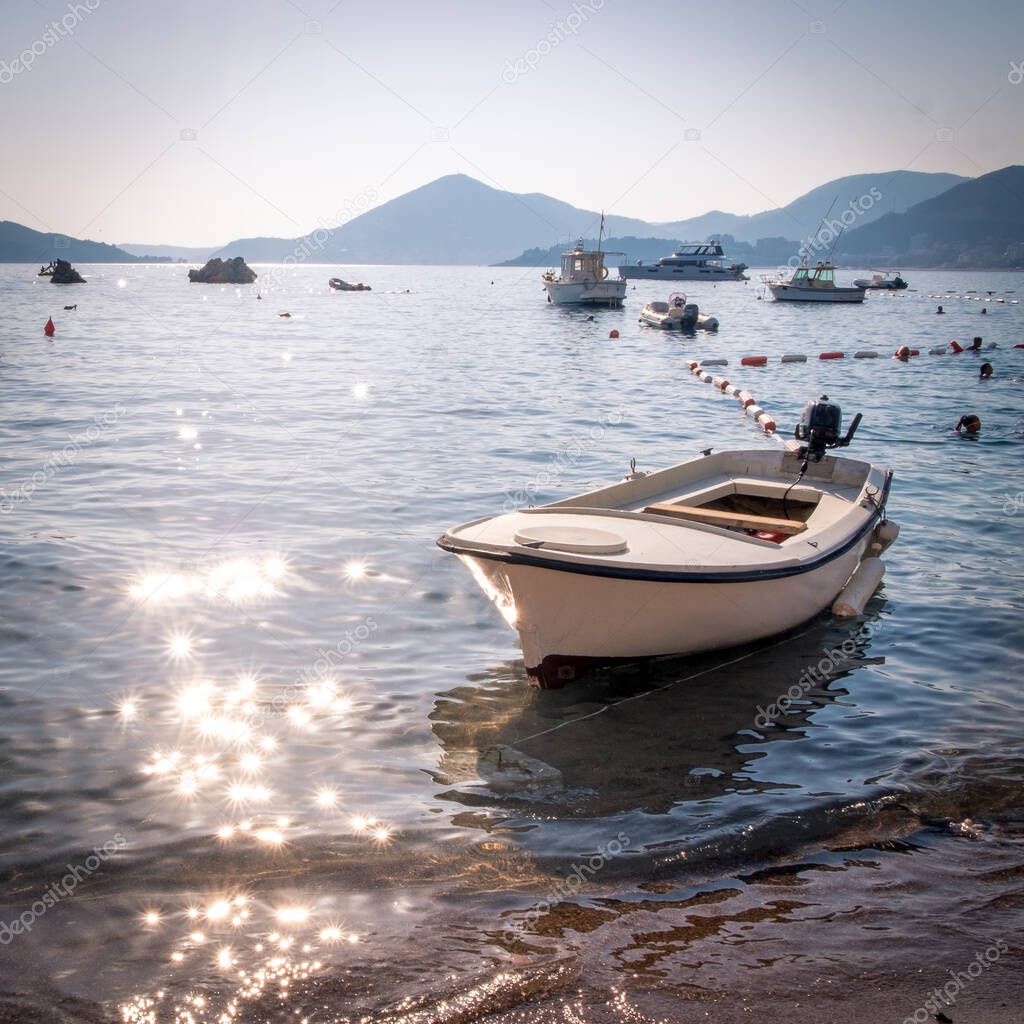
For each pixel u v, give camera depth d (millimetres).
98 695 7062
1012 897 5070
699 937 4703
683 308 42844
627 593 7195
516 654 7871
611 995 4258
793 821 5848
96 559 9523
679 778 6285
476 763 6406
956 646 8133
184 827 5688
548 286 59750
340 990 4297
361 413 17891
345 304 66125
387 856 5414
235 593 8828
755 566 7527
